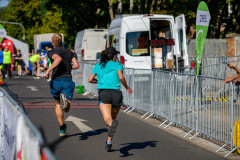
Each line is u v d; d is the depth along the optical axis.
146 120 16.36
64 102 11.58
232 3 48.56
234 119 11.02
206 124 12.55
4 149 7.96
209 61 32.56
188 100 13.66
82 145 11.45
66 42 83.81
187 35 47.28
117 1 54.81
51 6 68.12
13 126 6.27
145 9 49.34
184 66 25.34
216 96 11.88
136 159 10.00
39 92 26.47
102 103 10.52
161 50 27.11
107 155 10.36
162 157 10.27
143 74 17.58
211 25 45.69
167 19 26.47
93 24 72.62
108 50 10.73
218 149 11.37
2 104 8.55
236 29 49.56
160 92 16.05
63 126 12.47
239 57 33.00
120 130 13.94
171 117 15.09
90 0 65.81
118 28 27.27
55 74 12.05
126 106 20.44
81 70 29.52
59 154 10.34
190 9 41.59
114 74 10.63
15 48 70.19
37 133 3.76
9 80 38.03
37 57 41.19
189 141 12.41
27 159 4.36
